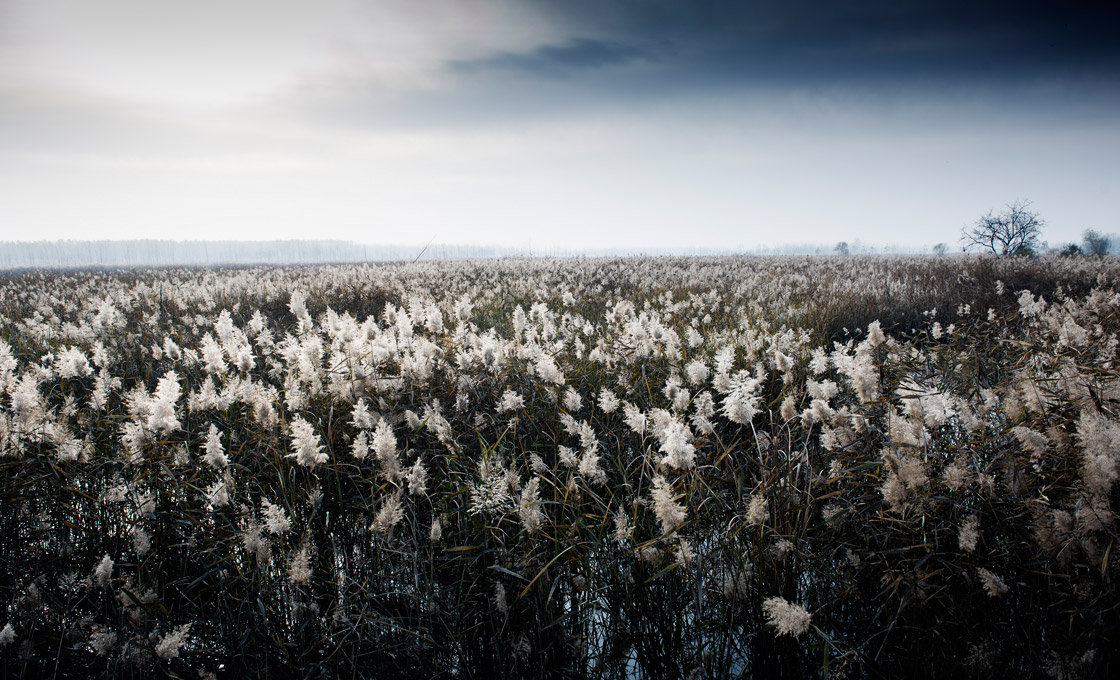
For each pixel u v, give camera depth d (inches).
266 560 106.8
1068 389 120.5
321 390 172.1
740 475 132.0
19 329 357.1
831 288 503.2
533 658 107.4
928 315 393.1
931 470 108.6
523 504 110.1
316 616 110.7
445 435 136.1
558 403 176.7
